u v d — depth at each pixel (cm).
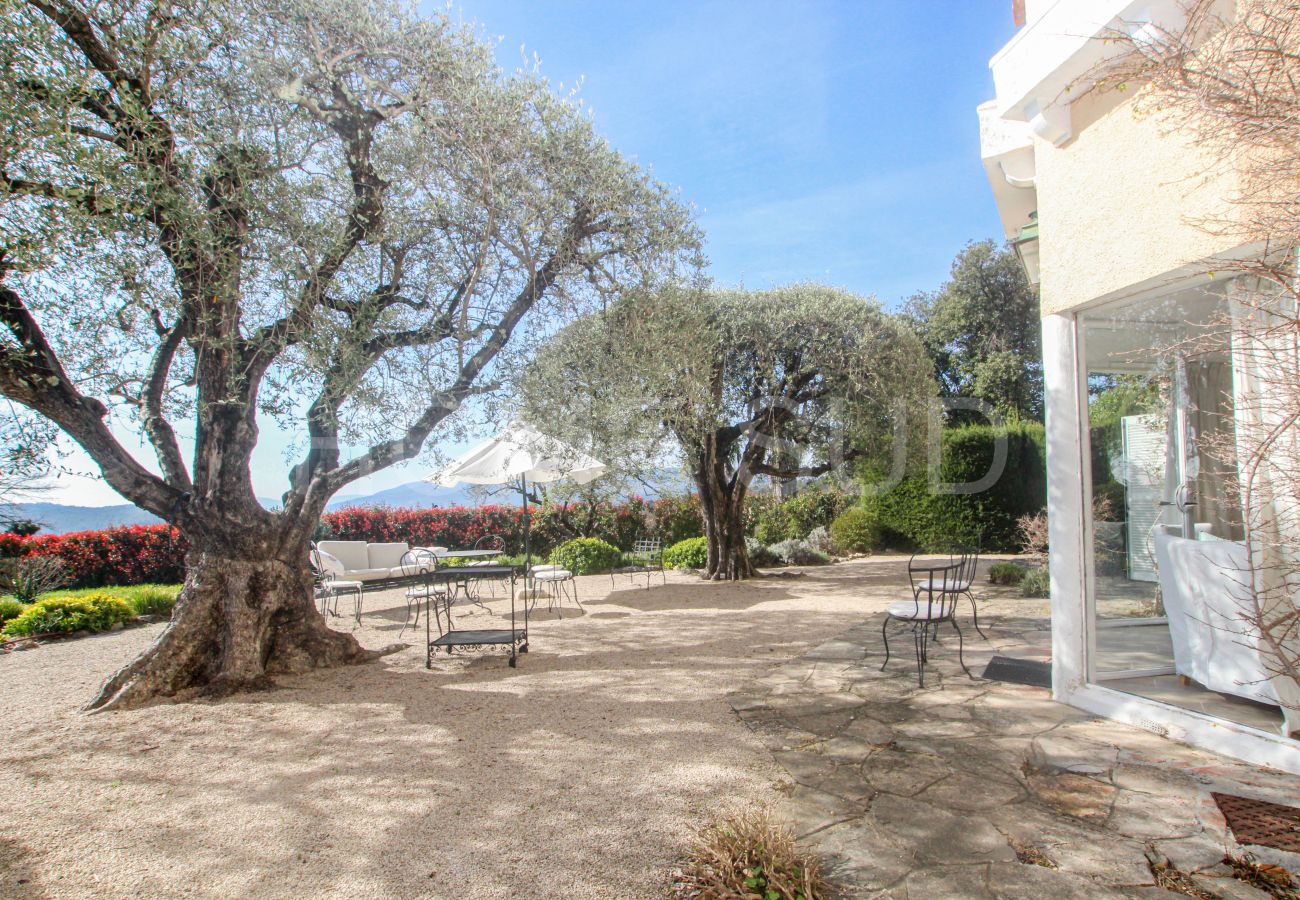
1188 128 294
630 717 417
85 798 320
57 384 443
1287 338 257
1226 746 317
